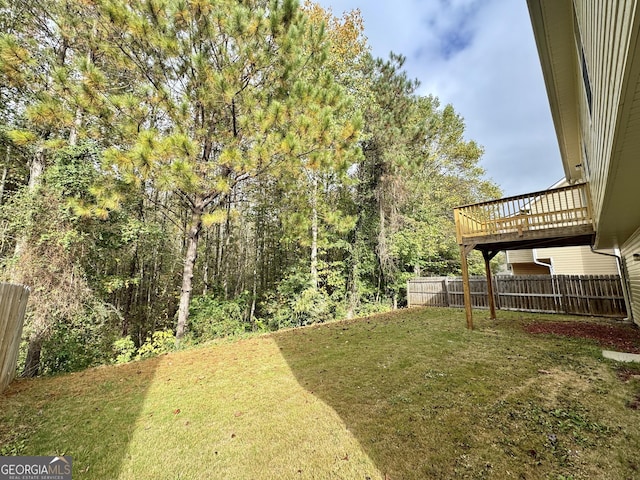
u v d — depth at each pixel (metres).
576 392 3.66
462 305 12.36
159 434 3.14
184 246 14.11
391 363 5.04
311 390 4.12
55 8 6.39
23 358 6.19
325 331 8.06
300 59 6.43
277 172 6.79
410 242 13.62
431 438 2.85
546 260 12.46
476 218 7.68
